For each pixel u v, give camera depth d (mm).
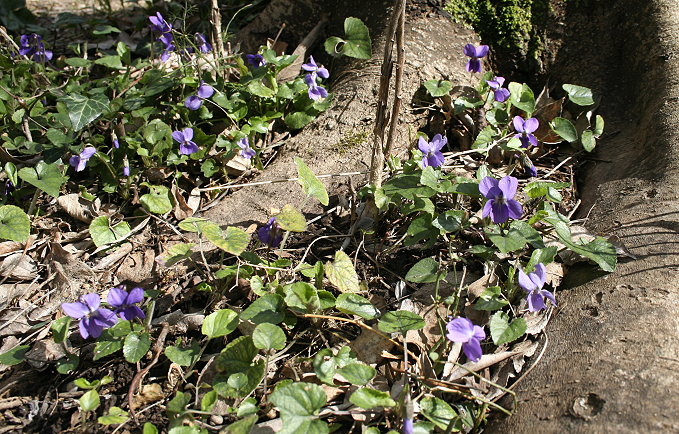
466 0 577
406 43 557
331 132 524
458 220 401
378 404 318
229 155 501
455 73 553
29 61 581
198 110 529
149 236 464
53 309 417
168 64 616
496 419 333
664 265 368
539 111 533
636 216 414
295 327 388
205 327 365
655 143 463
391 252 431
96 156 488
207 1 689
